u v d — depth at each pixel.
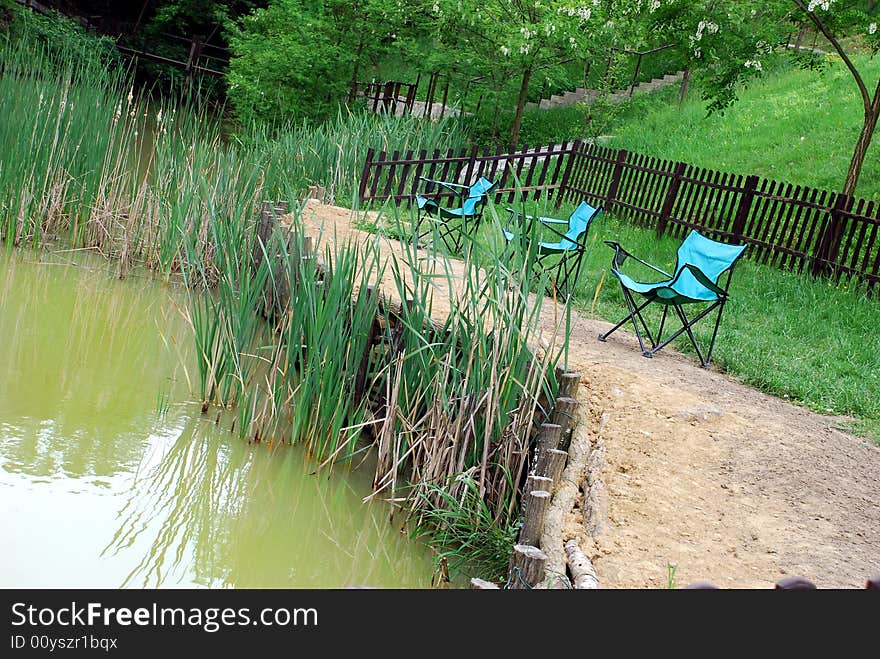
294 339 6.12
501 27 18.20
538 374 5.28
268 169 10.99
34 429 5.82
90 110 10.80
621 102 20.94
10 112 10.09
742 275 10.27
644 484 4.62
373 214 11.29
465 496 4.98
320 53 19.48
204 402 6.50
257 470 5.75
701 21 14.19
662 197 12.30
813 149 14.70
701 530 4.20
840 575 3.84
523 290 5.20
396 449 5.34
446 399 5.25
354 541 5.05
